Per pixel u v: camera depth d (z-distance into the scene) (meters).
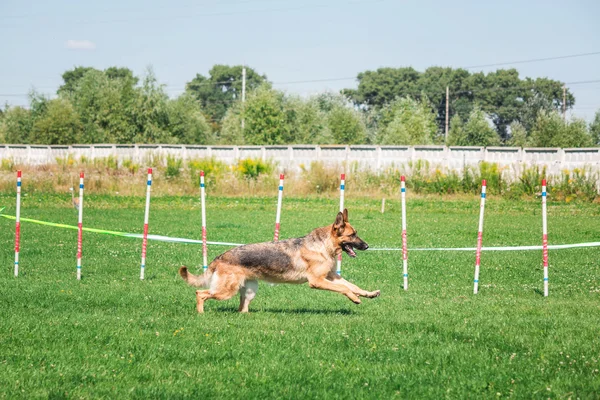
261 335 8.62
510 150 38.94
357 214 28.48
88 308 10.37
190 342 8.21
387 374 7.07
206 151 44.09
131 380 6.82
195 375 7.00
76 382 6.73
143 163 39.34
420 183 37.41
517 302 11.27
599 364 7.38
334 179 37.44
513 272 14.54
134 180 36.53
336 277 10.52
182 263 15.31
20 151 49.16
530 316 10.00
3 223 23.02
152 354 7.69
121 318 9.51
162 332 8.67
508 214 29.09
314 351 7.89
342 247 10.28
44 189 35.47
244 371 7.14
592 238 20.97
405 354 7.81
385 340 8.42
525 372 7.13
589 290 12.48
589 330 8.99
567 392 6.52
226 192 36.84
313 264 10.14
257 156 43.28
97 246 17.89
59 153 47.88
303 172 38.38
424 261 15.96
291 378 6.92
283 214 28.02
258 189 37.19
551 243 19.78
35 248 17.16
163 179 37.31
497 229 23.41
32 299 10.84
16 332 8.56
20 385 6.58
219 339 8.39
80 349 7.85
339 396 6.42
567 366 7.34
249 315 10.08
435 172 37.56
